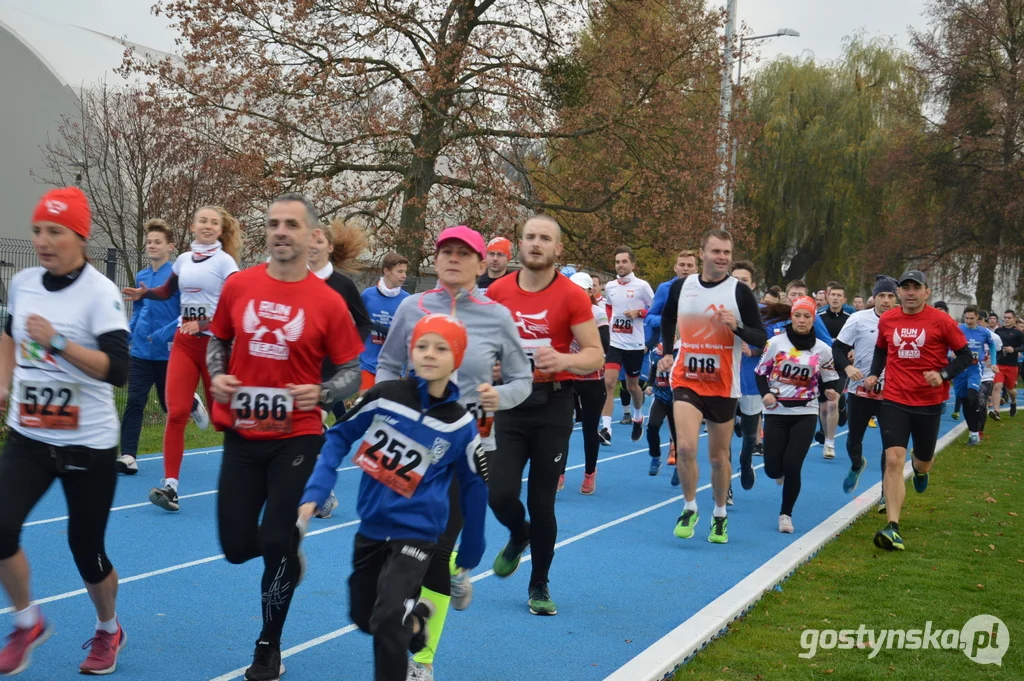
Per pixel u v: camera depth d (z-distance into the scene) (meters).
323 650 4.87
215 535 7.31
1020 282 38.19
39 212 4.00
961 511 9.56
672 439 10.82
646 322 11.04
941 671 4.88
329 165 21.27
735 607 5.75
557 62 21.95
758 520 8.95
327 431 3.78
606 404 13.43
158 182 19.44
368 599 3.74
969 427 15.74
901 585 6.61
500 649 5.04
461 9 21.14
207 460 10.77
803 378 8.35
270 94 19.89
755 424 9.75
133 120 19.92
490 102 21.16
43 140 32.16
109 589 4.31
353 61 20.12
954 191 38.47
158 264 9.10
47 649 4.67
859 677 4.74
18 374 4.09
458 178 21.52
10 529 3.84
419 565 3.62
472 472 3.81
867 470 12.62
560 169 25.33
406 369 4.65
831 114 36.38
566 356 5.14
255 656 4.33
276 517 4.18
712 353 7.35
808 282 39.53
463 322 4.66
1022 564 7.33
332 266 6.99
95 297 4.08
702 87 24.45
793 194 35.78
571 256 24.47
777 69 36.59
